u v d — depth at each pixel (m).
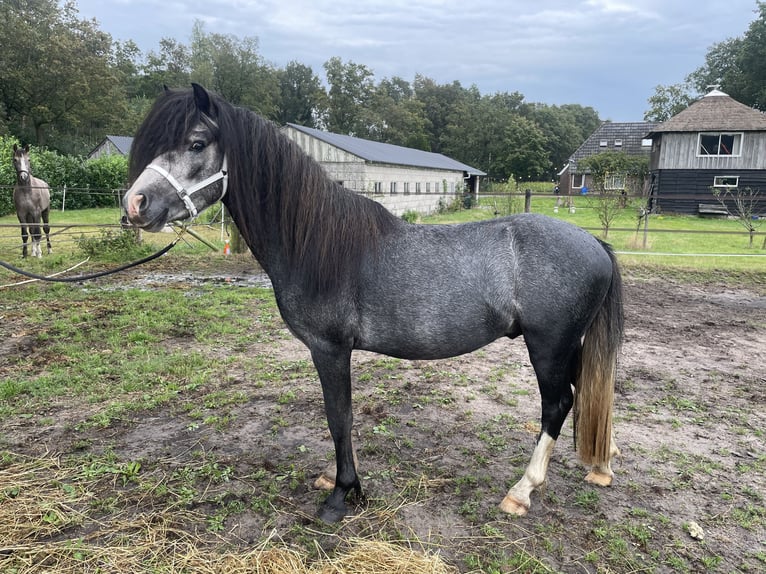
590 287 2.25
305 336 2.38
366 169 18.42
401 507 2.54
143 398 3.77
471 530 2.38
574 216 19.16
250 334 5.42
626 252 10.47
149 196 2.05
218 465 2.89
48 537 2.31
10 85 30.20
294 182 2.24
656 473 2.84
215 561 2.16
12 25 28.89
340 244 2.25
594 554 2.20
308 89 56.50
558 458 3.03
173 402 3.75
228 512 2.48
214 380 4.17
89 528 2.38
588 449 2.48
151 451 3.05
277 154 2.25
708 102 21.16
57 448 3.07
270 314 6.20
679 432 3.33
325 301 2.28
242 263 9.75
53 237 12.15
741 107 20.52
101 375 4.20
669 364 4.60
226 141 2.16
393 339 2.30
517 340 5.47
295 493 2.66
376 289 2.26
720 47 39.97
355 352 4.98
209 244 10.42
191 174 2.14
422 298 2.23
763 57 31.89
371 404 3.72
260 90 46.19
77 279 2.89
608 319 2.35
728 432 3.33
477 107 56.66
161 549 2.23
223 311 6.23
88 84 32.09
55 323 5.51
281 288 2.36
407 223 2.45
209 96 2.13
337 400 2.40
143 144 2.14
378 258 2.28
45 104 31.62
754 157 19.62
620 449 3.10
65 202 20.09
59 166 20.08
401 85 69.56
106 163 21.42
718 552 2.24
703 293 7.59
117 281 8.02
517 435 3.29
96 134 39.38
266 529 2.37
